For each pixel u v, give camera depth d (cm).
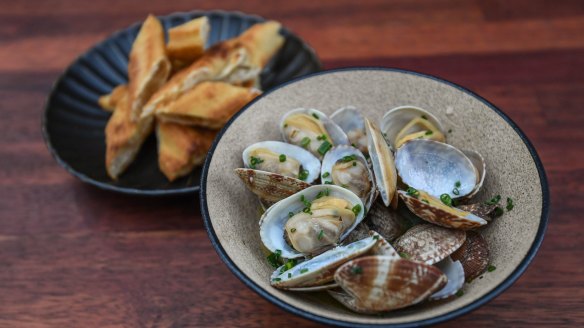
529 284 39
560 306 39
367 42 54
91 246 43
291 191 38
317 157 40
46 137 47
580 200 43
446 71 51
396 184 37
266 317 39
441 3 57
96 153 48
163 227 44
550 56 52
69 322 39
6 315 40
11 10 60
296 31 56
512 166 37
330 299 35
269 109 40
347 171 38
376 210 37
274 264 36
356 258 34
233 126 39
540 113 48
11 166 48
